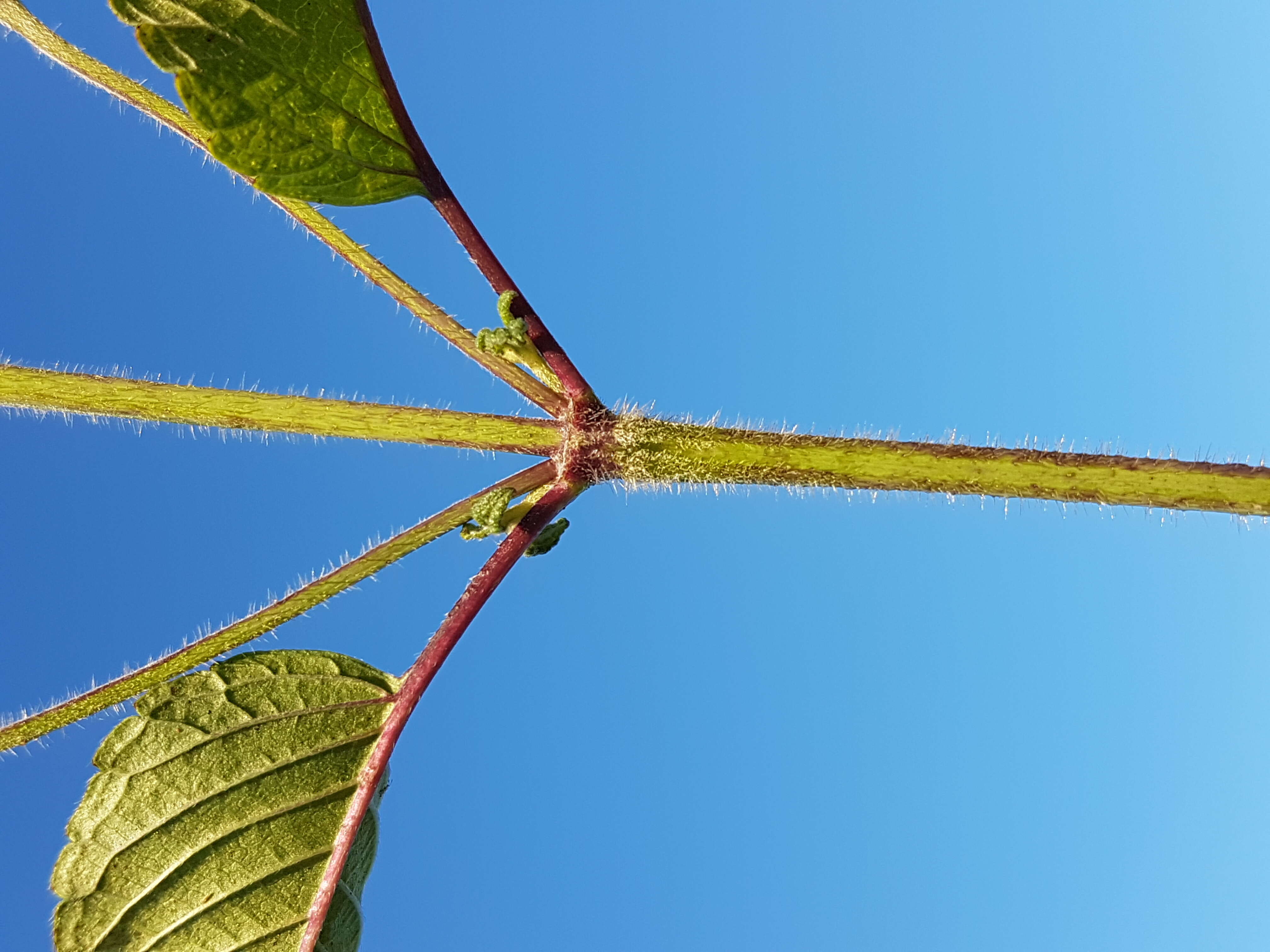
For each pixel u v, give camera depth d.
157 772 0.12
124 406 0.12
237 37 0.11
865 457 0.12
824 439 0.12
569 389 0.12
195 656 0.11
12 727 0.11
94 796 0.12
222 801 0.12
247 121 0.11
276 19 0.11
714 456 0.12
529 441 0.12
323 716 0.12
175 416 0.12
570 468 0.12
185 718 0.12
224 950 0.12
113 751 0.12
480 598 0.12
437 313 0.12
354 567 0.12
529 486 0.12
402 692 0.12
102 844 0.12
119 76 0.12
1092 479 0.12
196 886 0.12
